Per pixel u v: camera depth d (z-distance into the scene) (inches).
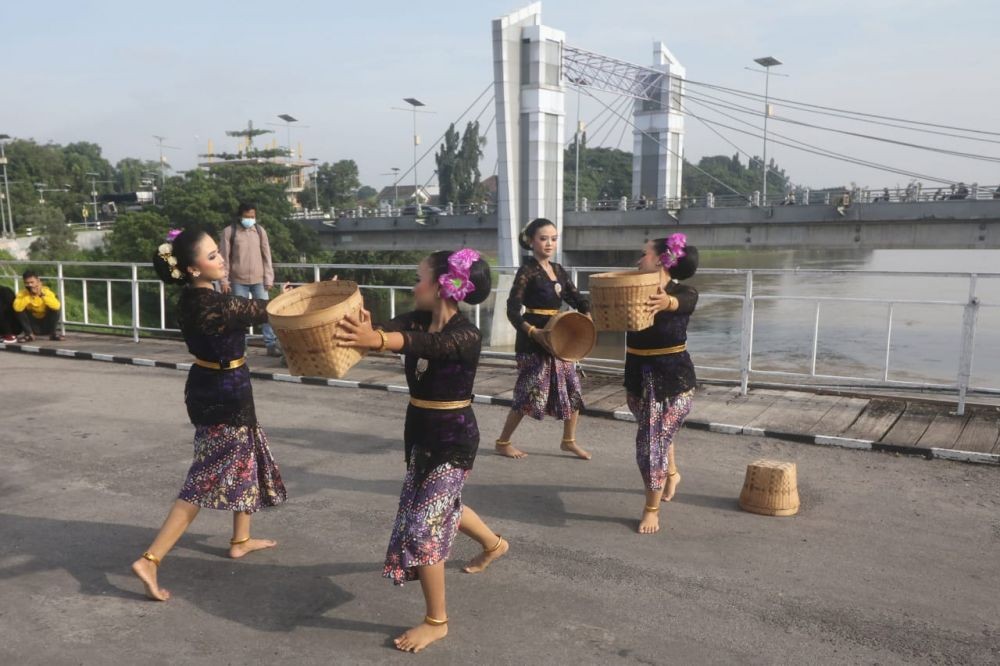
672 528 173.8
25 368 359.6
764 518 179.2
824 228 1337.4
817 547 162.9
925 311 1309.1
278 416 275.3
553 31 1524.4
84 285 451.2
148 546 165.0
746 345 285.4
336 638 128.0
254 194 1904.5
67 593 143.8
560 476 209.8
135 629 130.7
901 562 155.3
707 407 269.0
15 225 3243.1
